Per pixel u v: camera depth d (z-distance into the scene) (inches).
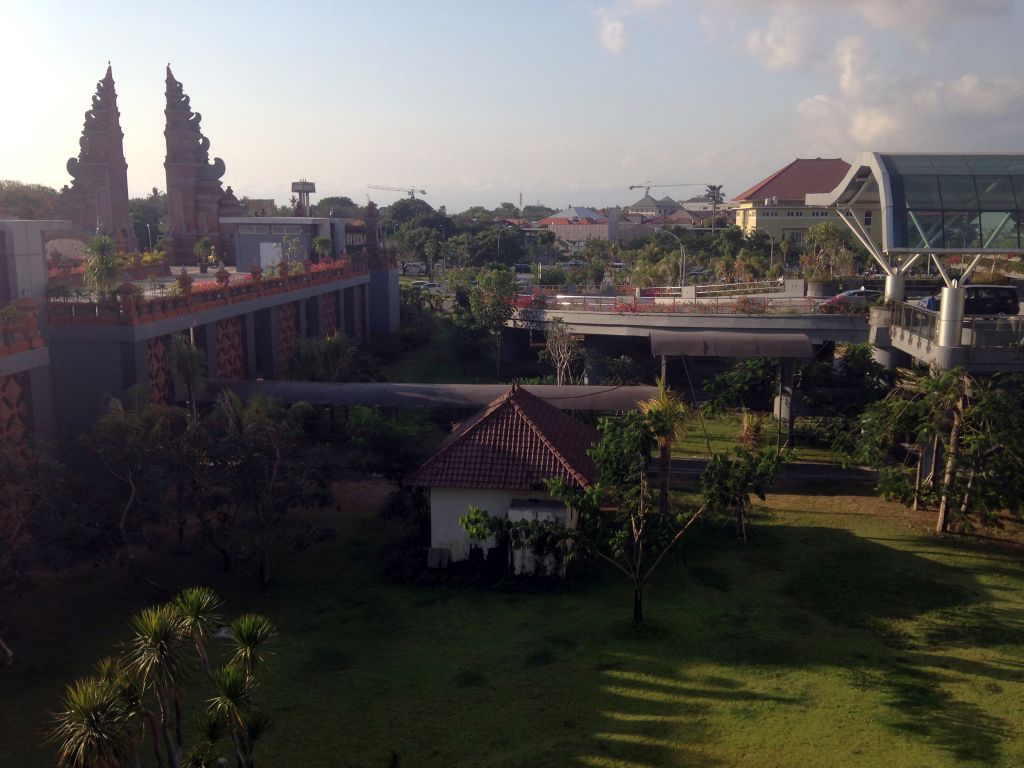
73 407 1174.3
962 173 1214.3
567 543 873.5
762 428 1523.1
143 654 469.4
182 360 1193.4
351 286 2335.1
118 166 2610.7
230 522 956.6
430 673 723.4
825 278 2226.9
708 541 1047.6
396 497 1063.6
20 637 788.6
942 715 645.9
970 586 908.0
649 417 855.7
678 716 649.0
